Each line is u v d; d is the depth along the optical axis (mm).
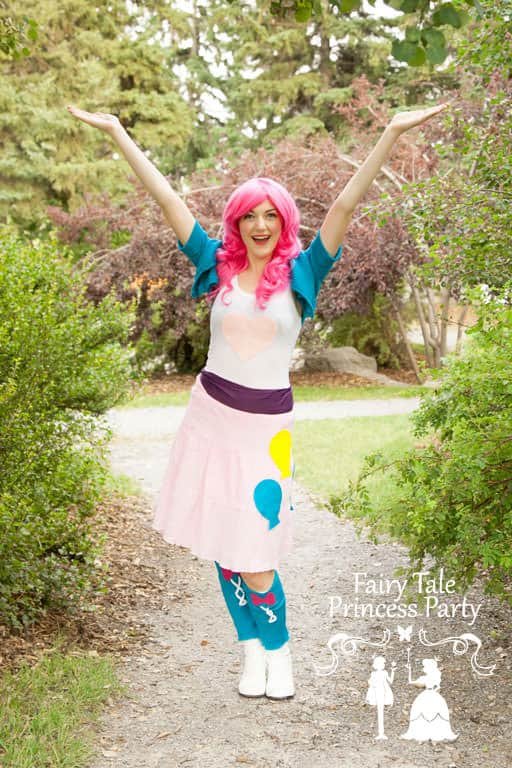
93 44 24406
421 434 4047
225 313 3201
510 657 3727
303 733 3109
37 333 4031
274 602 3324
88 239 18266
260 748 2990
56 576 3992
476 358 3596
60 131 22469
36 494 3904
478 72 5945
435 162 14484
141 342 14211
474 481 3289
